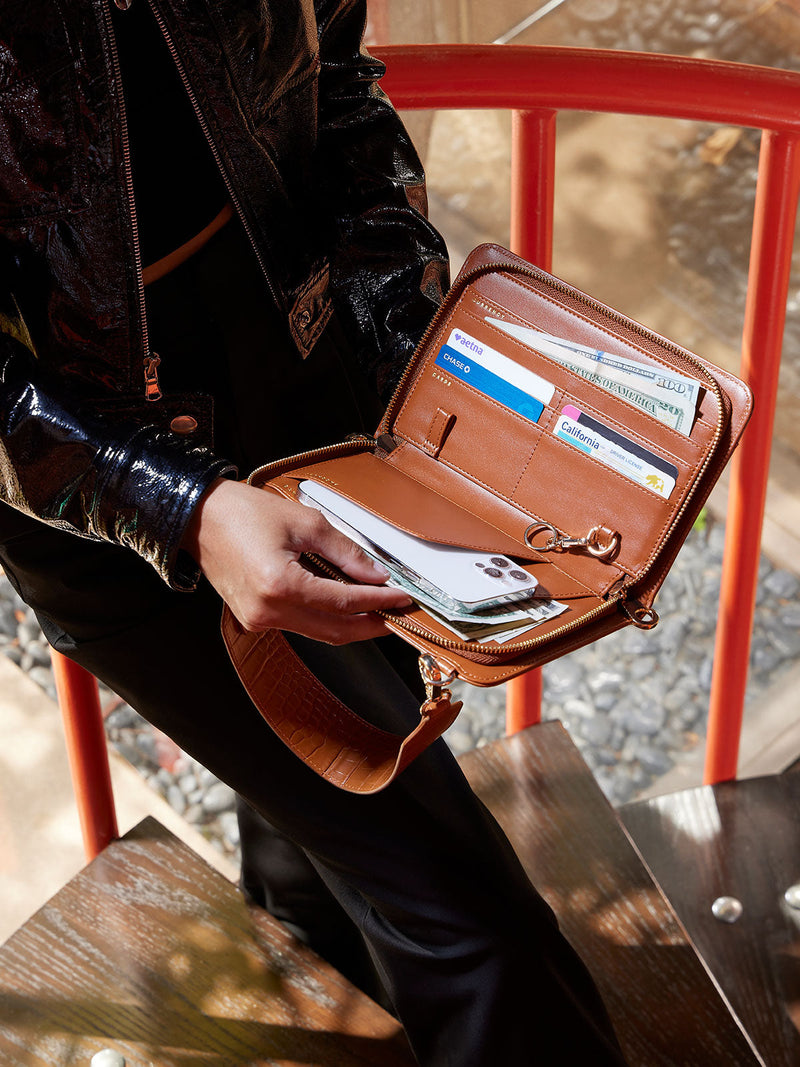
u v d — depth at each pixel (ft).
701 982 4.13
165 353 3.21
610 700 8.38
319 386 3.63
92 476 2.87
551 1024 3.26
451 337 3.49
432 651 2.81
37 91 2.76
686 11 12.22
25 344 3.09
